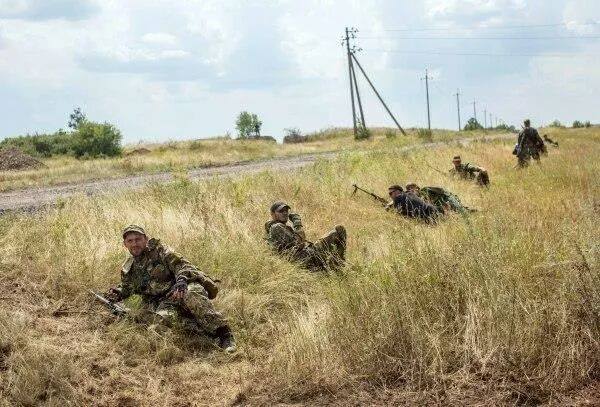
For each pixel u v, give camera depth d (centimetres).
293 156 2733
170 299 550
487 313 458
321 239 725
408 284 512
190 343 523
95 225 758
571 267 510
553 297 481
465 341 445
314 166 1434
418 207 959
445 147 2286
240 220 854
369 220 973
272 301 621
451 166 1675
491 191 1152
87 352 484
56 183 1816
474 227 632
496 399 398
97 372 466
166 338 512
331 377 441
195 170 1991
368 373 439
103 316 554
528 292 493
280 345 501
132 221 779
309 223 922
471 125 7556
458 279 508
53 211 837
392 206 1000
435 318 484
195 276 550
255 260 688
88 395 436
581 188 1118
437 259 541
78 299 577
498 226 627
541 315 450
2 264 608
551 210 841
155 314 536
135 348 505
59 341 496
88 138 3556
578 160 1667
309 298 627
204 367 483
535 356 427
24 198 1391
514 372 419
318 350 464
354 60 4838
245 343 527
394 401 410
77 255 642
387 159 1609
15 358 448
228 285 639
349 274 605
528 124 1652
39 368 443
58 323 530
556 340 435
